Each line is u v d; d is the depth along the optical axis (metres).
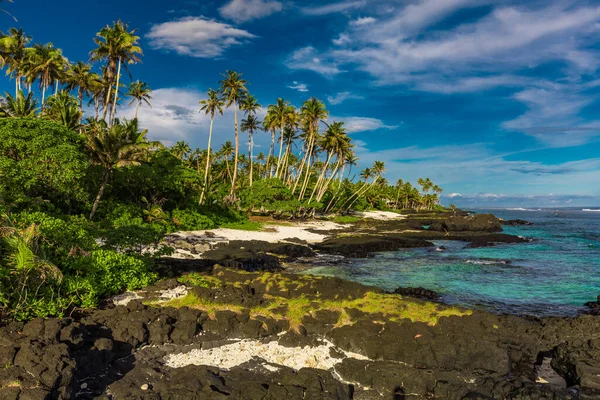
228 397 8.91
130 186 38.84
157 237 19.80
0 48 41.84
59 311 12.52
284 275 19.78
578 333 13.56
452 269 29.78
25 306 11.77
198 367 10.27
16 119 28.06
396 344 11.87
